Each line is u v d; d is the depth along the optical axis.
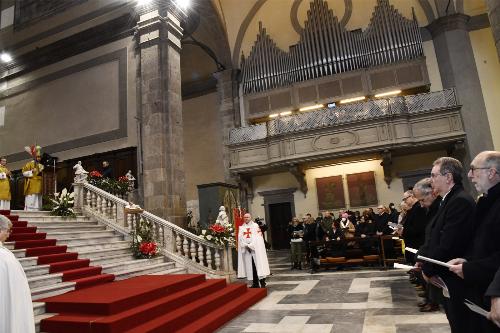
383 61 14.95
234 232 8.74
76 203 9.62
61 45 14.27
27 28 15.47
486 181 2.08
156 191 10.40
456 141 13.27
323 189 15.73
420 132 13.55
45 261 6.31
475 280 1.92
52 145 13.76
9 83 15.59
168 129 10.85
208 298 5.71
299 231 10.62
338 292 6.61
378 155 14.66
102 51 13.47
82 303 4.50
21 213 8.34
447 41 14.20
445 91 13.59
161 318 4.60
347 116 14.35
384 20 15.27
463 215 2.37
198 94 18.59
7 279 2.95
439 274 2.41
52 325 4.26
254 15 17.20
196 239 8.09
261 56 16.70
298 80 16.00
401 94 15.19
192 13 14.90
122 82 12.68
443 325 4.25
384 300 5.71
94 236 8.09
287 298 6.54
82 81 13.68
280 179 16.56
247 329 4.80
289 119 15.16
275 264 11.54
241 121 16.86
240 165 15.67
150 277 6.66
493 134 13.34
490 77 13.83
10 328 2.87
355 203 15.14
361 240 8.84
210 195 9.33
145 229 8.38
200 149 18.08
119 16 13.01
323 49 15.82
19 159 14.40
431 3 14.78
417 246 4.91
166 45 11.39
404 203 5.39
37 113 14.50
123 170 11.91
